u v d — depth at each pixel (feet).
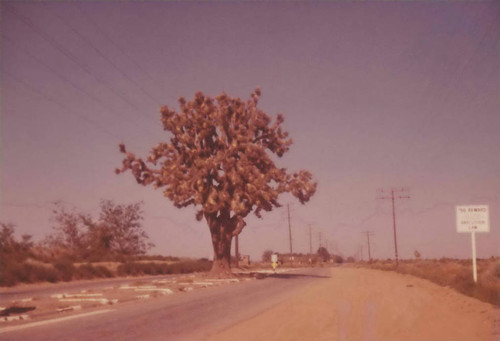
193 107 140.26
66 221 262.26
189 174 138.41
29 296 82.38
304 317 50.34
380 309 56.90
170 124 137.59
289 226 359.87
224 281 124.98
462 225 79.92
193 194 136.05
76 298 75.77
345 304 62.39
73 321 48.75
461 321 46.70
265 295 78.84
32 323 47.50
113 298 74.02
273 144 151.74
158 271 196.44
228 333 40.91
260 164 145.69
